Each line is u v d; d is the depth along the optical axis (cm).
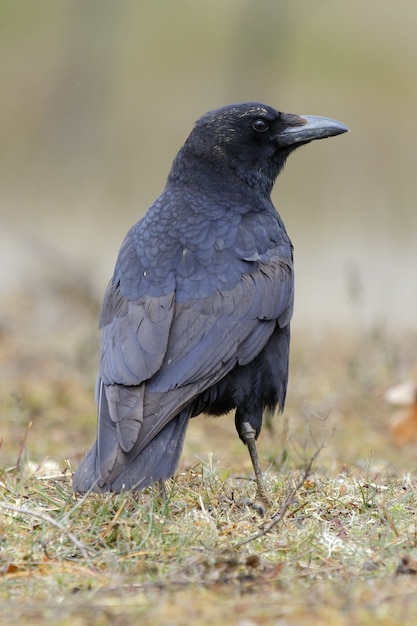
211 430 1513
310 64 4991
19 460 1091
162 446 920
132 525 902
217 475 1070
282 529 916
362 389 1627
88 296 2159
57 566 836
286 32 4425
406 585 781
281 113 1148
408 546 869
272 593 772
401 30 5366
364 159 4197
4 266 2720
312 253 3131
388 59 5022
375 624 705
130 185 4022
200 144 1116
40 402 1577
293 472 1127
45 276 2300
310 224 3584
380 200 3841
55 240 2916
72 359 1773
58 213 3550
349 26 5381
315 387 1673
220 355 988
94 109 4412
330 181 4016
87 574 821
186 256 1037
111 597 771
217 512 956
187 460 1284
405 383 1489
